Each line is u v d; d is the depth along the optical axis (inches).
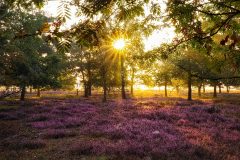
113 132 478.3
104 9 72.9
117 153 352.5
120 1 75.5
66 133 486.0
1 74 579.8
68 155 360.5
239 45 106.1
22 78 640.4
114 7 75.1
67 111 831.7
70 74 2094.0
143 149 360.5
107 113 785.6
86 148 373.1
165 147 368.8
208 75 110.2
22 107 957.8
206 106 940.0
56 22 65.2
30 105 1046.4
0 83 551.8
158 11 91.0
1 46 569.3
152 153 340.5
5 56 600.1
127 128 509.7
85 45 74.6
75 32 69.1
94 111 840.9
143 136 438.9
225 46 107.7
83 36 71.7
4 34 545.0
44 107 943.7
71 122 618.2
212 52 110.7
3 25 567.8
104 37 76.9
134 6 77.4
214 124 576.1
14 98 1585.9
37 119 682.2
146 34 105.4
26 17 633.0
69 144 422.9
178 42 111.9
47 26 65.6
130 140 415.5
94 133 483.2
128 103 1181.1
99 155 350.3
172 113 743.1
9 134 512.1
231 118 668.7
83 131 510.9
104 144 395.9
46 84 790.5
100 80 1802.4
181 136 442.6
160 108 907.4
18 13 607.2
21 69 665.0
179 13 88.7
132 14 78.7
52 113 791.1
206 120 639.1
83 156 351.6
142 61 120.0
